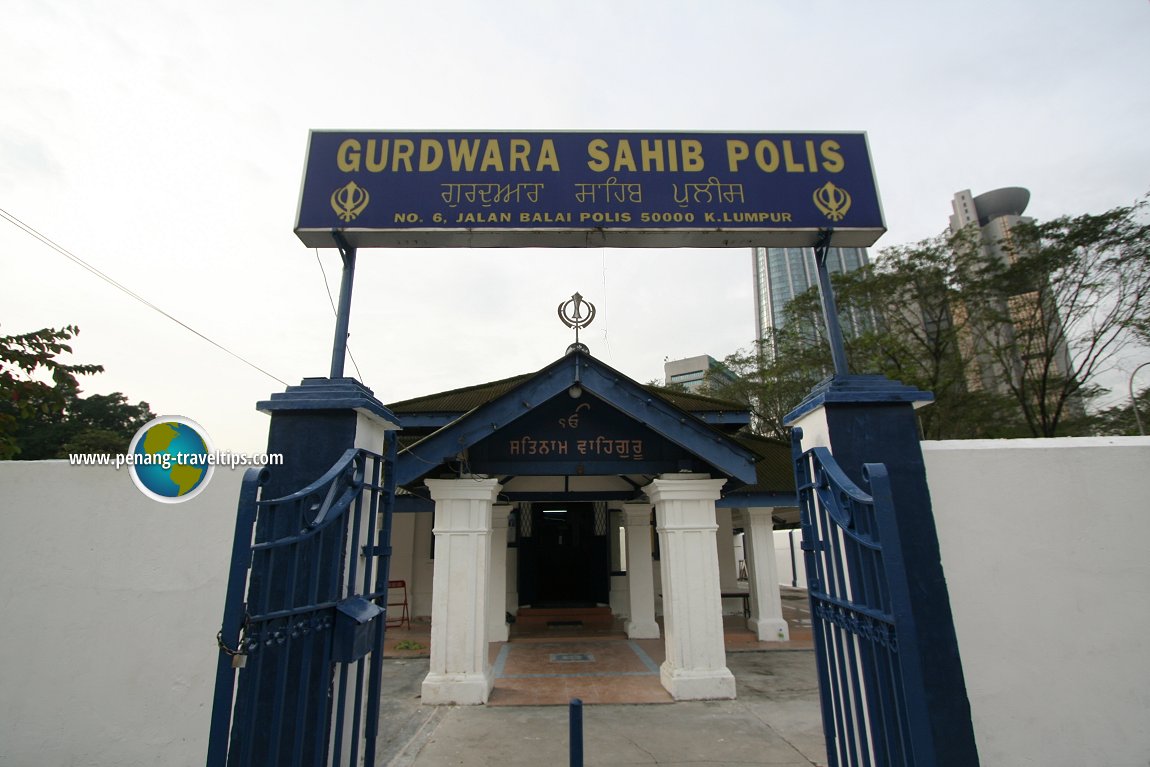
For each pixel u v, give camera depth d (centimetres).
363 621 294
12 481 410
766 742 554
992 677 333
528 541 1386
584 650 1003
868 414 334
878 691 265
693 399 1384
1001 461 353
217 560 407
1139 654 335
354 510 331
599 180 389
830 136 405
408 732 598
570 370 672
